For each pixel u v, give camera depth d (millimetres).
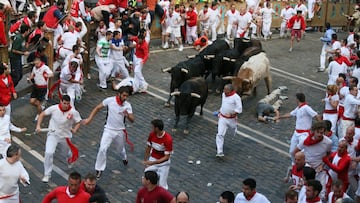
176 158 14641
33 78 15820
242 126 17141
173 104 18375
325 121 12148
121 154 13766
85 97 18469
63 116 12609
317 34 31562
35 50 17406
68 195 9266
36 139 15102
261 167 14477
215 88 20094
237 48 20797
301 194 9977
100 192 9625
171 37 25281
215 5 26562
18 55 16188
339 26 33156
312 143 11648
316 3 31766
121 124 13109
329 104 15406
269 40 28906
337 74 18516
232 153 15188
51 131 12680
